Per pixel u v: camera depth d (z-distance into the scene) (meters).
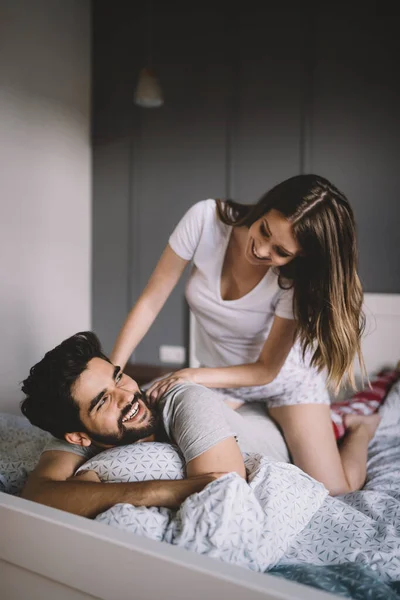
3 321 2.66
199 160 3.14
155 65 3.24
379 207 2.70
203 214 1.52
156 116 3.25
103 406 1.08
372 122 2.71
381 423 1.85
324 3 2.79
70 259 3.23
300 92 2.86
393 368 2.56
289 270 1.35
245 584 0.66
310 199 1.18
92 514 0.95
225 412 1.46
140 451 1.07
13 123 2.71
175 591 0.72
